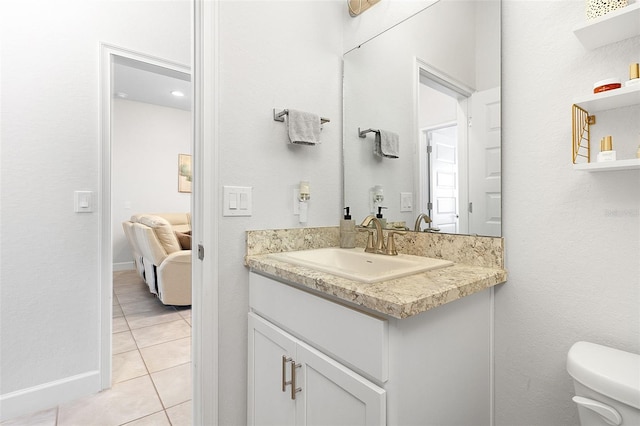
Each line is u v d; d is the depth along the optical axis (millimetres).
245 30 1318
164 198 5465
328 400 922
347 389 855
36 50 1623
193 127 1271
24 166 1599
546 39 993
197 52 1244
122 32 1861
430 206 1320
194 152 1265
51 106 1663
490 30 1121
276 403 1140
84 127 1753
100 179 1800
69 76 1707
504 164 1087
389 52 1479
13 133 1572
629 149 842
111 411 1608
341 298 860
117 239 5020
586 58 913
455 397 949
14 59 1572
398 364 766
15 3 1574
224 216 1259
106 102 1815
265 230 1361
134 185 5176
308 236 1504
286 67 1447
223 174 1256
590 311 909
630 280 842
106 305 1809
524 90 1042
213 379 1232
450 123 1243
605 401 726
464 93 1197
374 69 1541
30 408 1592
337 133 1656
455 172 1226
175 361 2121
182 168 5637
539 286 1009
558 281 969
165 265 3035
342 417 875
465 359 988
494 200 1110
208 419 1227
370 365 795
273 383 1156
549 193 985
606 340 880
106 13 1814
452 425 938
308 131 1420
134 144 5168
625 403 686
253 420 1270
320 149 1576
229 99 1271
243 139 1309
